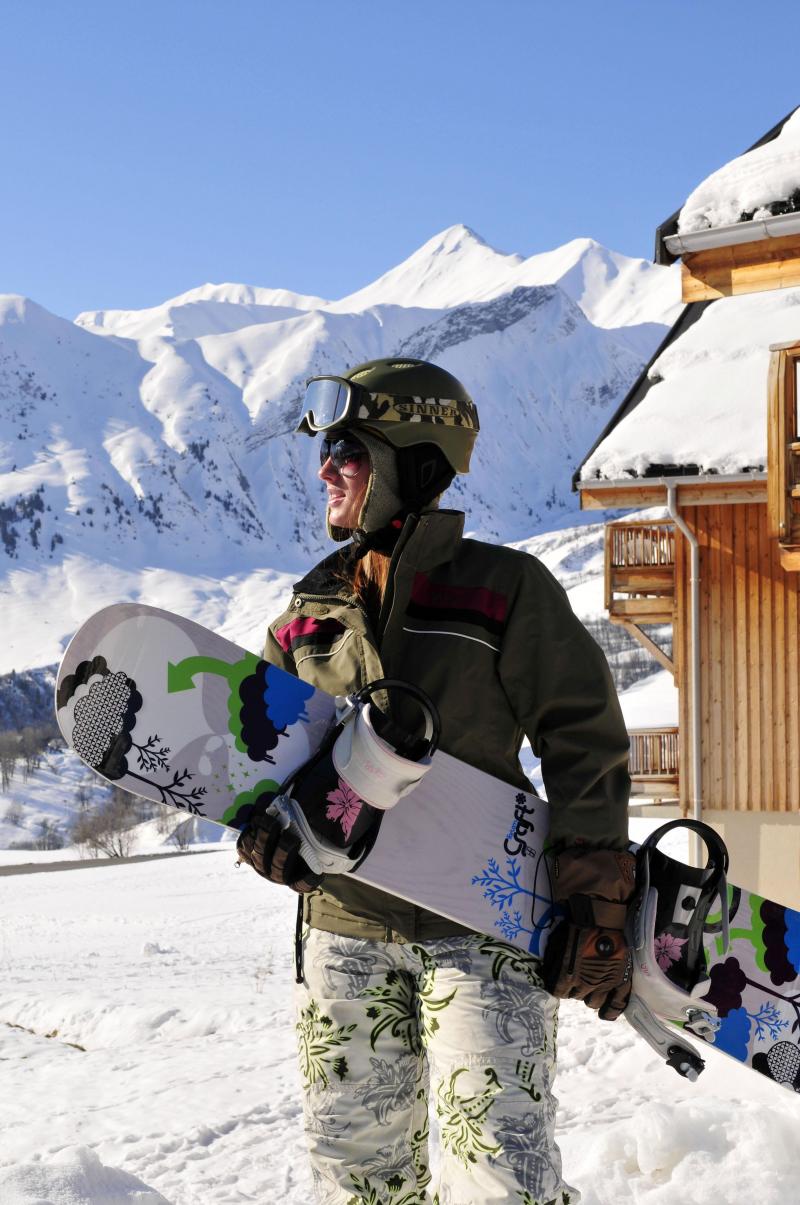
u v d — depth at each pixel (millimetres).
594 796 1785
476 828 1816
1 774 191125
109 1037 8891
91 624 1833
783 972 2074
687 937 1850
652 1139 3104
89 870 49188
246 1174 3982
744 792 11656
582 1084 4746
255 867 1825
